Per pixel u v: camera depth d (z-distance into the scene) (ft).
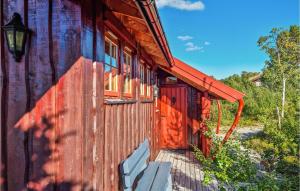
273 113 37.35
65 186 7.58
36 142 7.70
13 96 7.77
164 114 32.78
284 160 15.67
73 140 7.57
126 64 13.87
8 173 7.79
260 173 15.67
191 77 24.22
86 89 7.92
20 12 7.66
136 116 15.33
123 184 10.53
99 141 8.94
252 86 79.36
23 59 7.70
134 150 13.80
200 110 31.04
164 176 13.62
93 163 8.43
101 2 9.11
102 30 9.23
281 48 52.90
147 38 14.29
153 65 24.13
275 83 55.21
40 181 7.68
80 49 7.51
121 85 12.28
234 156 14.64
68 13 7.54
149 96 22.75
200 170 22.79
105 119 9.69
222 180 14.48
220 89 23.65
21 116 7.74
